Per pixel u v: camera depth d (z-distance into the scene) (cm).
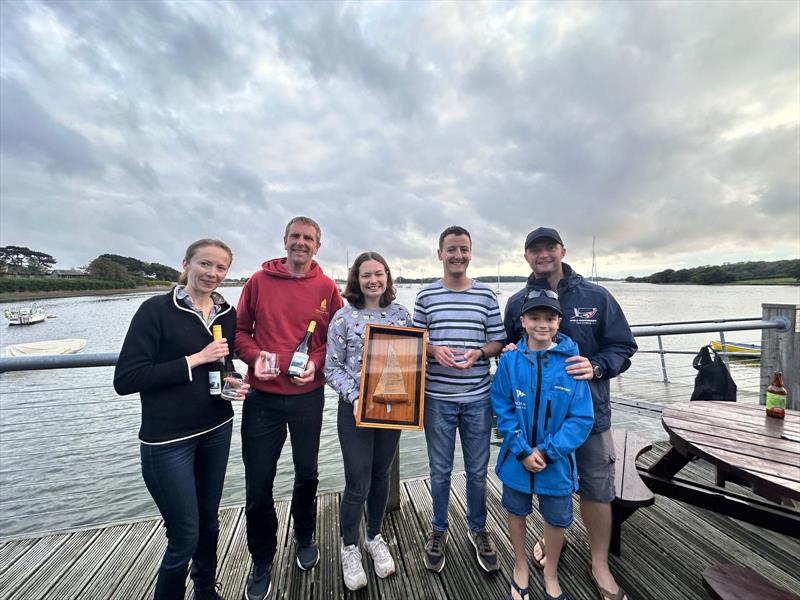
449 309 208
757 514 192
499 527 239
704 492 210
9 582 194
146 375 145
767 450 163
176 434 151
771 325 335
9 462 678
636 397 699
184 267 171
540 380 182
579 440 171
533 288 198
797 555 210
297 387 192
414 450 703
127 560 210
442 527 205
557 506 174
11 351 1850
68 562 208
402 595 185
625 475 221
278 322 197
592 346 193
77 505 566
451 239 206
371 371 189
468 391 203
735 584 144
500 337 211
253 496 184
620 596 178
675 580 193
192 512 156
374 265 195
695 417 209
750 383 749
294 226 199
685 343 1559
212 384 161
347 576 188
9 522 529
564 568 202
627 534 230
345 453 193
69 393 1056
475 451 204
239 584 193
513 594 179
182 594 157
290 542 223
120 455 702
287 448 718
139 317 151
